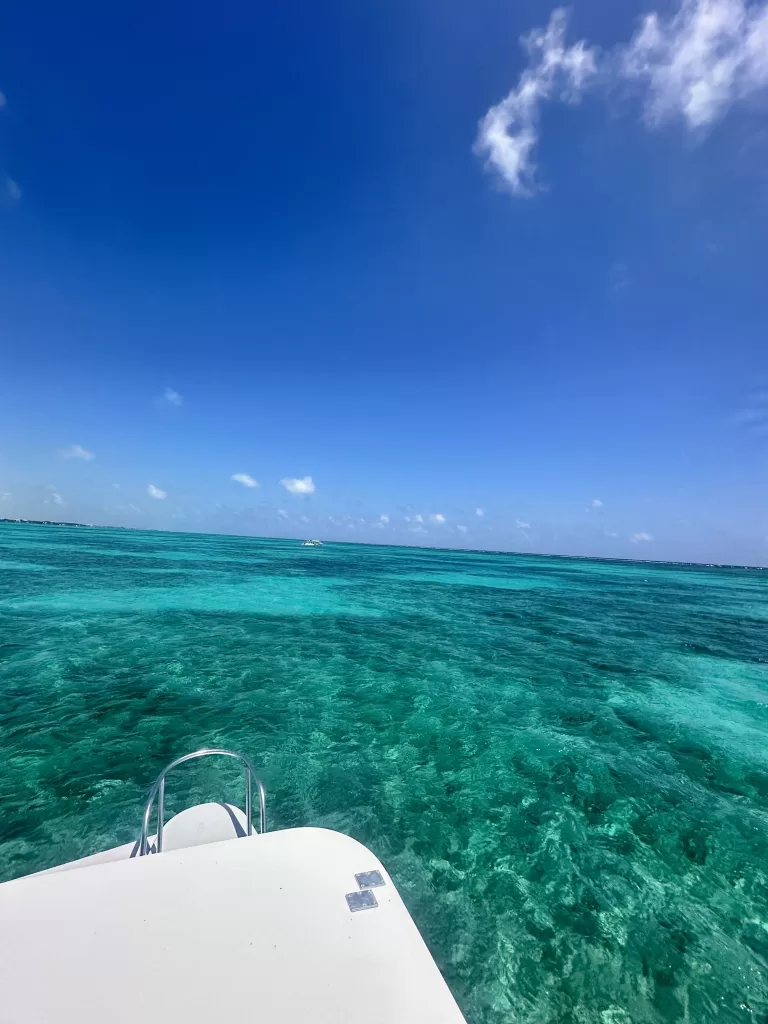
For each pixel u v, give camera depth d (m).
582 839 5.03
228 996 1.66
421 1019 1.63
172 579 25.16
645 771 6.57
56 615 14.36
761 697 9.98
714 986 3.40
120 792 5.36
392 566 48.62
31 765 5.80
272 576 30.17
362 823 5.15
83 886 2.10
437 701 8.80
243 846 2.41
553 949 3.66
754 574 80.81
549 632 16.14
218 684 9.02
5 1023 1.52
